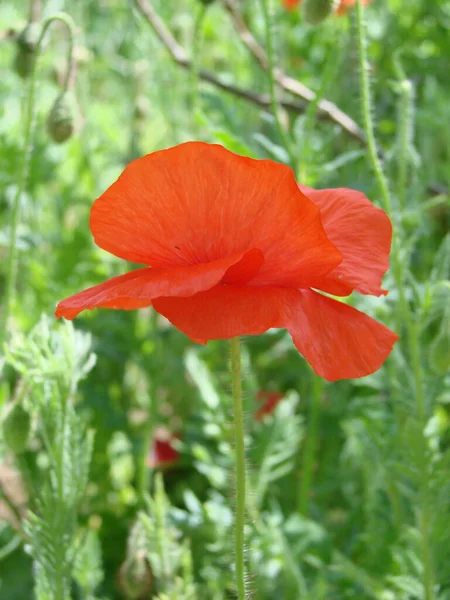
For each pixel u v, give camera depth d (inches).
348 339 10.7
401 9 30.9
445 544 15.3
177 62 22.6
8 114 30.6
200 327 10.3
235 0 22.5
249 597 12.1
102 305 11.4
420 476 15.1
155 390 22.4
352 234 11.4
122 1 31.8
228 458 19.2
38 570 13.6
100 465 22.4
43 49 18.4
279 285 10.9
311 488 21.5
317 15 17.7
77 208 29.1
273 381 25.7
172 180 10.5
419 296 15.5
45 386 13.2
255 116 28.5
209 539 20.1
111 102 35.3
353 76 26.1
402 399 15.9
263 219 10.5
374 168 15.3
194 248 10.9
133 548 15.0
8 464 18.3
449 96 26.2
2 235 19.2
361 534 18.1
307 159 18.5
